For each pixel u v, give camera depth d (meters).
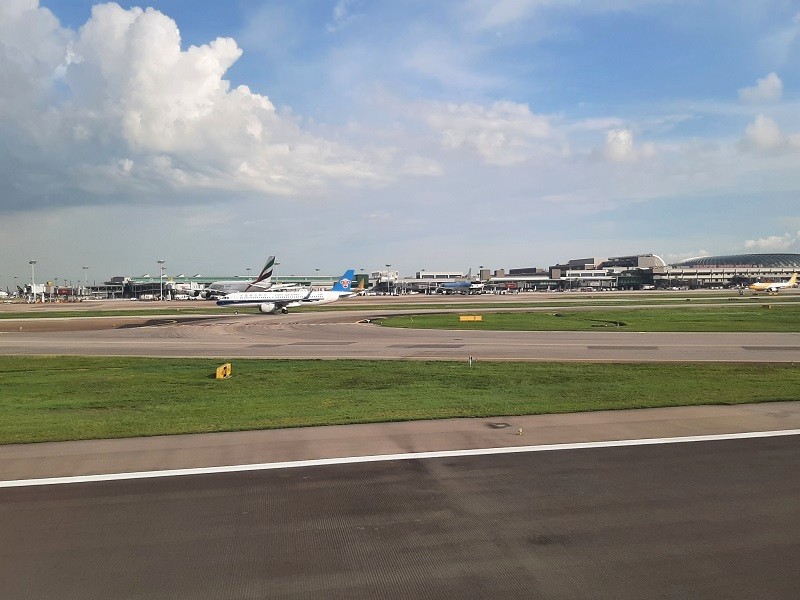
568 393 20.83
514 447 13.17
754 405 17.84
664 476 10.89
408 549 7.85
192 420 16.95
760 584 6.77
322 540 8.18
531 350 37.06
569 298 134.38
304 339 46.81
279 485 10.66
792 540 7.98
